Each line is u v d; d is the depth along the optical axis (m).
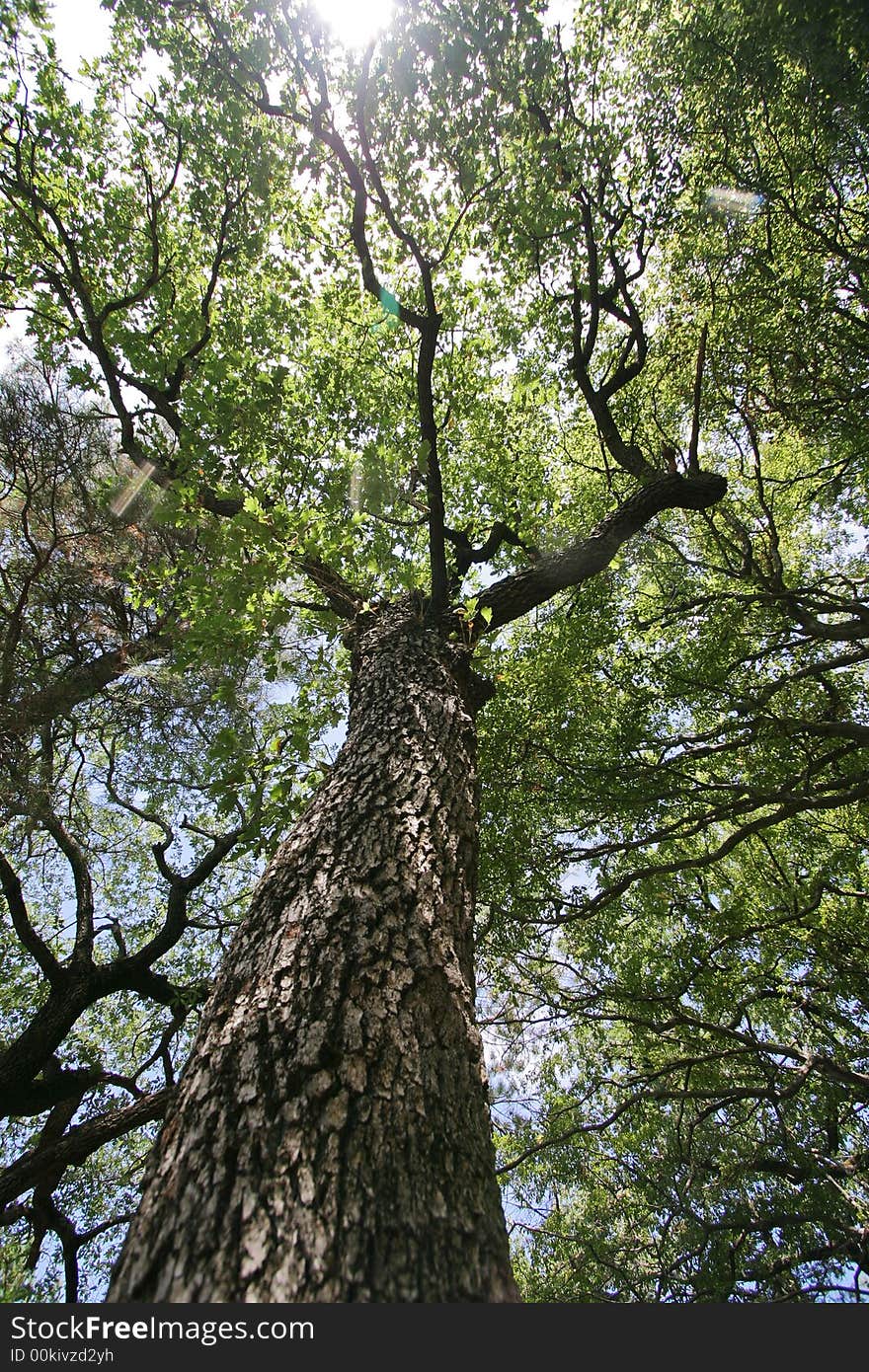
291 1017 1.74
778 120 7.30
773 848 9.34
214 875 9.73
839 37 5.84
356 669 4.34
